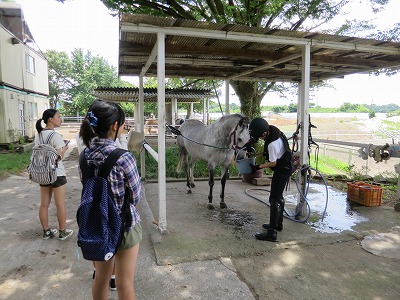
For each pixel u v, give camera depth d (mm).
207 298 2572
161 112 3717
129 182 1698
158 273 2949
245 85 9430
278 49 4832
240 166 4922
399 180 5102
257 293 2656
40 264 3117
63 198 3617
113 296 2553
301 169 4402
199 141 5129
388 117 38094
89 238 1598
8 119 11984
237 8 7547
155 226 4059
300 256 3342
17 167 8273
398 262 3230
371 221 4391
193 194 5801
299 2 7598
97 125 1673
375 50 4391
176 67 6367
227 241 3648
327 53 5035
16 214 4641
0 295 2588
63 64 42531
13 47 12695
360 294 2658
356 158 12703
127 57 5355
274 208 3662
